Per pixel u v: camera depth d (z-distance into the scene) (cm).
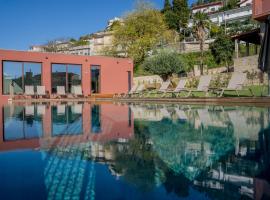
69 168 238
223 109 780
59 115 773
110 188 190
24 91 1866
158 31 3572
